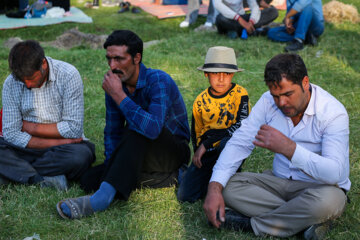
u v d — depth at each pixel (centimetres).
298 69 245
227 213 289
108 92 305
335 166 253
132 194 331
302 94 254
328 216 260
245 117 329
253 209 279
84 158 341
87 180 331
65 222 291
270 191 291
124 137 302
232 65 329
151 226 290
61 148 338
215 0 810
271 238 273
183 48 773
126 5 1106
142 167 329
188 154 348
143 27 960
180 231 285
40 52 310
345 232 277
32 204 312
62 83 340
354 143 420
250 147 291
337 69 640
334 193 258
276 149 252
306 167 253
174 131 332
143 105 323
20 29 928
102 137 445
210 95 336
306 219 260
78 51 725
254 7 801
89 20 991
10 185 340
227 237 278
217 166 288
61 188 337
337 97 540
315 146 275
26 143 344
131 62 306
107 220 294
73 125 346
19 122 346
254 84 586
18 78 310
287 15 735
